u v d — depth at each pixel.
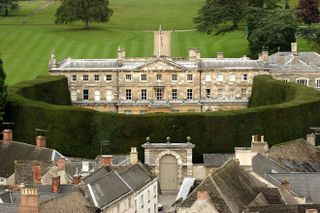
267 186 186.62
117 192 188.62
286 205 166.25
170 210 181.38
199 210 161.50
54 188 187.38
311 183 191.25
